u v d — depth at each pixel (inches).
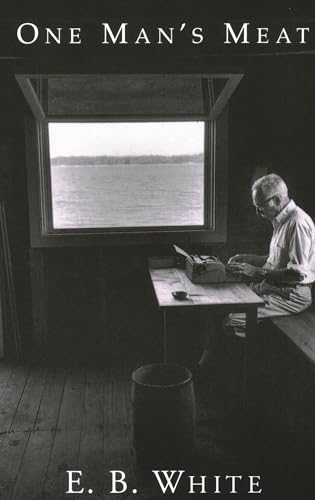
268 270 147.4
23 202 179.2
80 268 184.5
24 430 133.4
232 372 162.1
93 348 189.0
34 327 187.0
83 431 132.7
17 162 176.2
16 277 184.1
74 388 159.0
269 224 185.8
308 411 139.9
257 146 180.9
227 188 182.4
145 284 186.7
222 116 177.5
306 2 131.3
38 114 169.6
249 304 126.0
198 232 183.9
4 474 114.6
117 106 174.9
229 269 154.9
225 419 135.8
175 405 112.2
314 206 184.7
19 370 173.9
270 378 154.7
